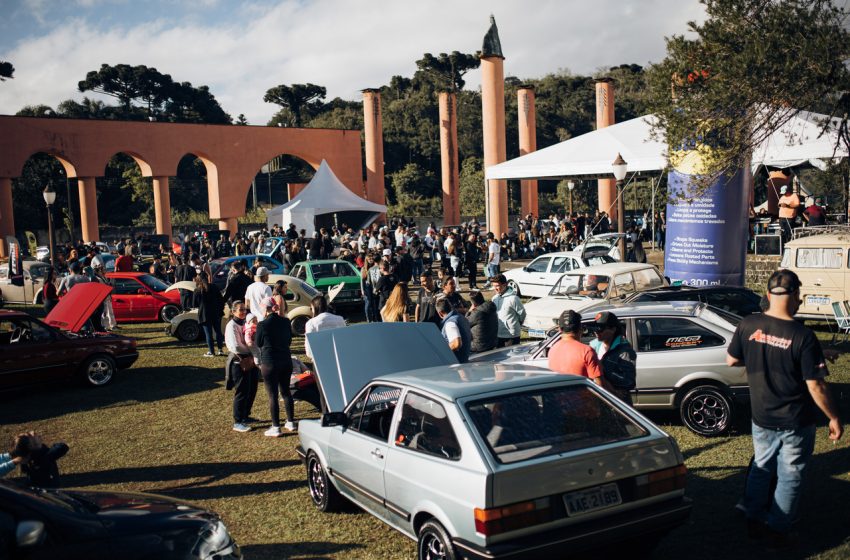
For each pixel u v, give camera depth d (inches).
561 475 174.2
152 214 2677.2
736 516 232.5
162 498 197.6
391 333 332.5
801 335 194.4
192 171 3038.9
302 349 598.5
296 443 352.8
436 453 189.5
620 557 207.3
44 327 482.0
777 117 455.5
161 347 641.0
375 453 216.8
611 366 251.4
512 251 1311.5
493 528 166.6
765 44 397.1
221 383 496.7
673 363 322.7
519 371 217.2
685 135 444.8
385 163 3024.1
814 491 246.2
